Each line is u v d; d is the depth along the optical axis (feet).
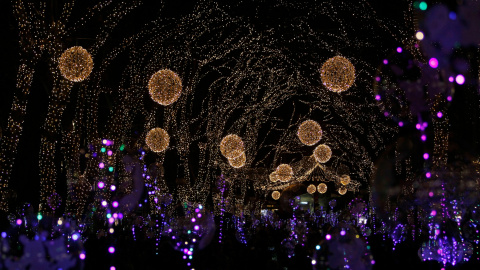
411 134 26.27
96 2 35.47
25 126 38.45
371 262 17.28
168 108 56.24
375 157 60.95
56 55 32.81
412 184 26.84
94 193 38.11
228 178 71.10
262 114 71.20
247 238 39.11
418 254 23.00
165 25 42.55
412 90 16.58
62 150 39.88
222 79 61.26
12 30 32.99
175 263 25.44
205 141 69.82
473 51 15.02
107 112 48.73
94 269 21.98
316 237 28.27
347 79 22.22
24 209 32.17
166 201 41.81
